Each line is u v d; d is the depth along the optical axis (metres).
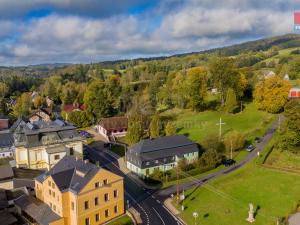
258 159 92.38
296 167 85.94
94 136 135.00
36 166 92.62
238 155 99.06
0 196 69.69
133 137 113.38
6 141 110.56
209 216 65.44
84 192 59.97
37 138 93.00
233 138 101.88
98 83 177.00
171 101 162.38
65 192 60.81
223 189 77.62
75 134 98.75
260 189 76.06
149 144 93.25
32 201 67.75
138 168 88.56
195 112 148.75
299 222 61.34
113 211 66.06
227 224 62.19
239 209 67.69
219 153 98.75
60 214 61.53
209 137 108.44
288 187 75.94
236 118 134.50
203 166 90.31
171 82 181.12
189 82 148.38
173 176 85.62
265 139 109.75
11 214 64.81
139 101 164.75
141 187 81.81
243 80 149.88
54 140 94.44
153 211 68.62
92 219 62.19
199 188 78.94
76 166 67.62
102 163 100.25
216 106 150.88
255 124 124.88
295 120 91.56
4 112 189.25
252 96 157.00
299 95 136.75
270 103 133.25
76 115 153.25
